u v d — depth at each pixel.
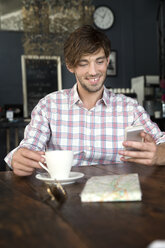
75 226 0.56
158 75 6.09
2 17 5.55
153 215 0.62
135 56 6.24
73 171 1.17
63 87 5.92
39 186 0.93
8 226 0.57
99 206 0.69
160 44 5.94
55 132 1.61
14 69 5.64
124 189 0.74
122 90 5.61
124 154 1.10
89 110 1.63
